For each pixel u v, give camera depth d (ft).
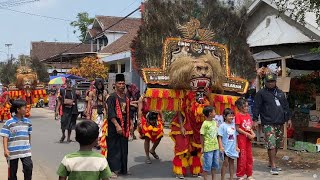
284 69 38.50
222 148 25.93
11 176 22.17
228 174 29.81
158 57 30.19
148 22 30.89
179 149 28.45
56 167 31.99
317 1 32.12
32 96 72.28
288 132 40.78
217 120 29.73
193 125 28.76
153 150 34.88
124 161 29.12
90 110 36.88
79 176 13.43
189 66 27.89
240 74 32.83
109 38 116.26
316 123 40.40
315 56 38.60
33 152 38.32
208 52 30.78
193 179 28.27
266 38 48.57
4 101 68.59
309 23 43.01
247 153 27.40
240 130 27.09
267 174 29.58
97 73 91.86
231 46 32.73
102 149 29.12
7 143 21.97
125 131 28.96
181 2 31.76
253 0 48.57
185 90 28.94
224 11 32.71
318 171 30.30
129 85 44.62
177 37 30.63
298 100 42.55
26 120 22.62
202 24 31.60
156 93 28.68
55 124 64.39
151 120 33.24
